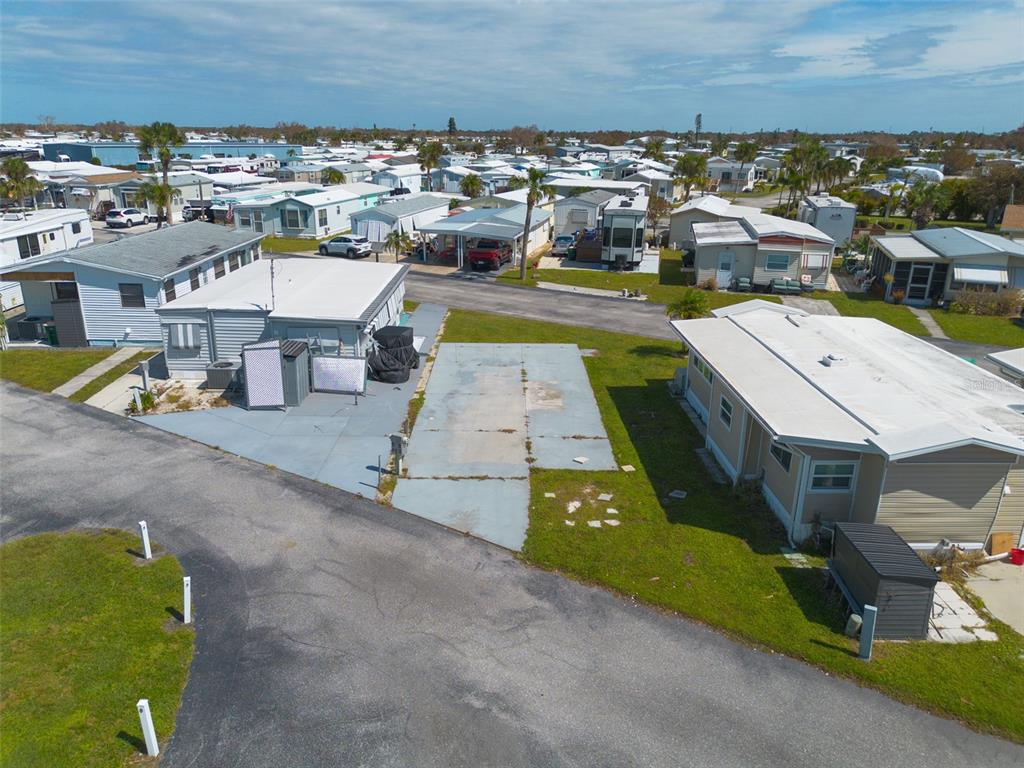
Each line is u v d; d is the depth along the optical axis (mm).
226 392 22281
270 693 10422
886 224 63156
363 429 19875
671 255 49156
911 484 13664
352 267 30016
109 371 23844
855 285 41344
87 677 10602
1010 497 14141
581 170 85188
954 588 13344
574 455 18719
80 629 11680
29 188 55312
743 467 16969
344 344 22672
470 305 34594
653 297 37375
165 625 11852
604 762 9391
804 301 37125
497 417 21016
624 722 10055
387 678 10773
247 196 56406
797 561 14195
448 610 12438
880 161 123125
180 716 9961
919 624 11859
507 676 10891
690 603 12773
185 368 23328
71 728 9664
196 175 65938
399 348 23984
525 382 24062
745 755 9555
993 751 9734
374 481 17016
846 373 17422
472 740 9680
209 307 22547
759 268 39156
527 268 43875
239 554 13938
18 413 20438
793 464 14820
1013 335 31625
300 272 28484
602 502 16344
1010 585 13516
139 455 18047
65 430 19406
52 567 13359
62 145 90062
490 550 14344
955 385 17094
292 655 11219
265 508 15680
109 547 14062
